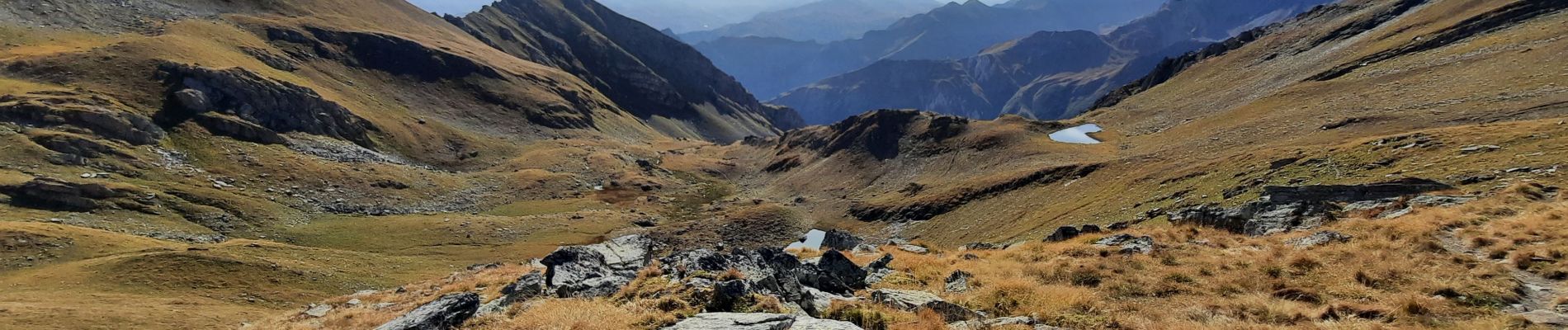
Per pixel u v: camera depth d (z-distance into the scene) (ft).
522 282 78.95
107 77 549.95
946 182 501.97
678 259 84.43
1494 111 257.96
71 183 340.18
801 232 453.17
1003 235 290.35
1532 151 130.52
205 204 371.97
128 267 203.10
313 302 200.54
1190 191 223.30
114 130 460.14
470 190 547.90
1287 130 344.90
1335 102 381.40
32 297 169.27
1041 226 267.39
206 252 222.89
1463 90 313.12
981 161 549.13
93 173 397.80
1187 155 341.21
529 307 65.77
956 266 84.07
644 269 78.38
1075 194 321.52
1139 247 84.99
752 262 75.72
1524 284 53.31
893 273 83.51
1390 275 59.52
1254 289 61.87
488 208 510.58
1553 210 72.54
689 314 53.88
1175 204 207.82
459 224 404.77
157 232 323.57
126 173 411.54
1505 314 45.60
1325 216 96.48
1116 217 225.35
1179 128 485.15
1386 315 47.67
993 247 123.54
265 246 253.65
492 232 400.47
